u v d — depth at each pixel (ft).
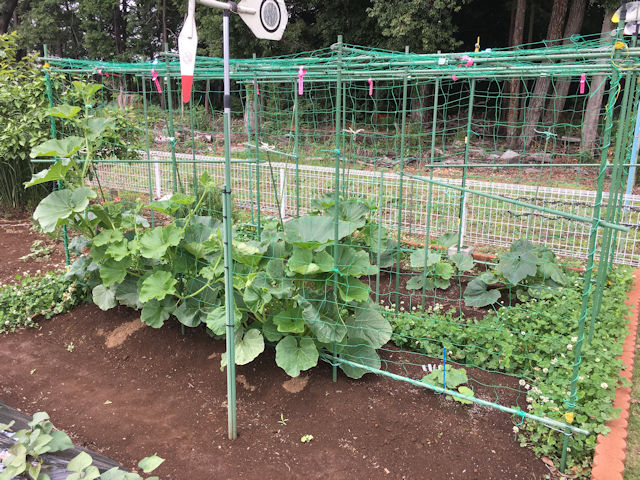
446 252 19.72
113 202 15.62
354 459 9.86
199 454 9.96
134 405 11.64
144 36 88.48
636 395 11.96
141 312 14.21
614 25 35.40
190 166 31.58
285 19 9.34
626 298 15.88
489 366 12.71
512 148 44.70
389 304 16.61
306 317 11.28
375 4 47.75
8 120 22.93
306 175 28.30
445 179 28.25
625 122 14.32
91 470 6.11
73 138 14.61
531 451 10.03
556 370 12.02
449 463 9.74
